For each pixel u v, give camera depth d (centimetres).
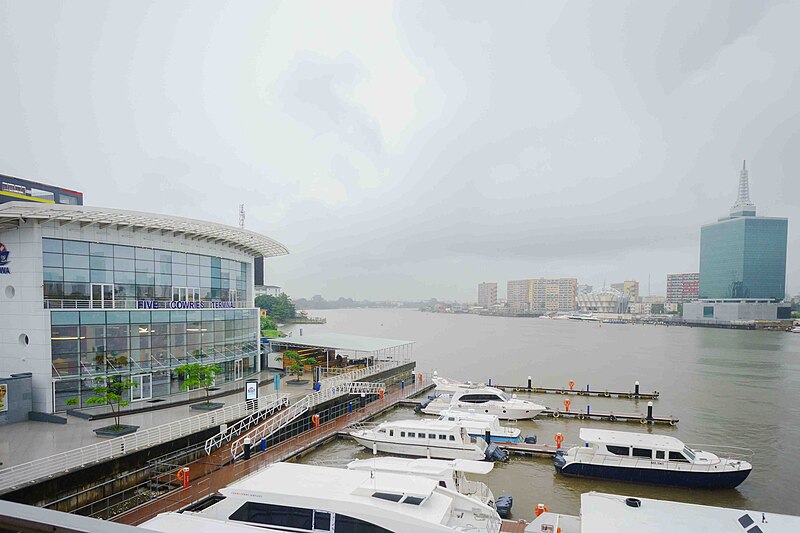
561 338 17338
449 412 4794
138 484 2895
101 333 3906
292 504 2252
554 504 3256
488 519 2422
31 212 3447
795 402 6469
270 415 4184
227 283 5462
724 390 7275
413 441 4012
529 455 4122
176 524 1888
